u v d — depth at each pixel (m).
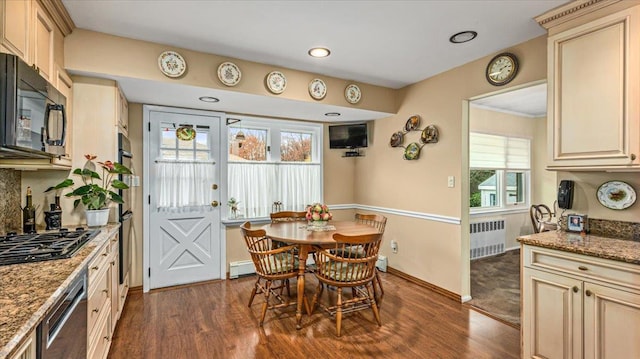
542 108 5.05
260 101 3.36
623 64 1.85
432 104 3.55
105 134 2.59
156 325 2.66
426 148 3.64
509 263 4.65
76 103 2.52
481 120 4.93
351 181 4.83
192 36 2.54
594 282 1.73
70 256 1.54
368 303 3.04
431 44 2.72
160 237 3.53
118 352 2.26
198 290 3.48
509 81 2.79
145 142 3.44
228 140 3.99
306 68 3.29
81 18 2.25
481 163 5.00
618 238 2.07
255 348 2.33
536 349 2.00
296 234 2.90
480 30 2.47
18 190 2.28
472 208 4.97
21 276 1.26
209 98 3.22
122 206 2.87
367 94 3.81
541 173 5.52
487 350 2.32
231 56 2.96
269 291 2.83
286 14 2.21
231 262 3.93
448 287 3.34
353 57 3.00
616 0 1.86
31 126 1.47
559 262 1.90
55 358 1.12
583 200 2.30
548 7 2.12
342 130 4.50
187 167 3.68
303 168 4.46
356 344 2.39
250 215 4.09
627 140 1.84
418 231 3.74
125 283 3.06
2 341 0.78
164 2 2.05
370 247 2.70
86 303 1.51
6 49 1.49
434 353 2.28
